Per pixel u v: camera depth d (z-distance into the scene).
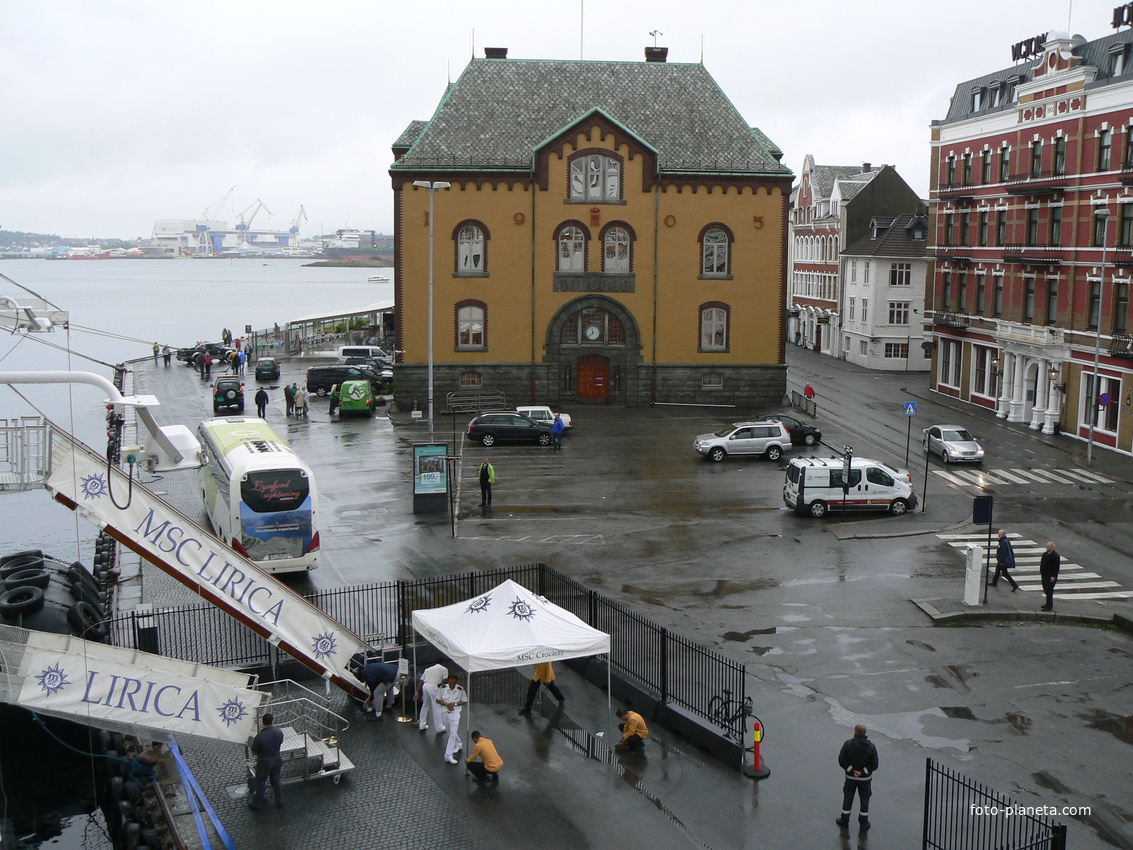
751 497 39.78
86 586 25.58
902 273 81.12
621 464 45.81
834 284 90.44
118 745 19.95
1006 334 57.19
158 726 18.25
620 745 19.61
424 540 33.69
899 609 27.45
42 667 17.47
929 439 48.16
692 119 62.06
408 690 21.86
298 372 78.88
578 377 62.09
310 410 60.91
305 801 17.80
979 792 16.09
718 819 17.06
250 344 88.81
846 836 16.48
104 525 19.62
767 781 18.30
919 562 31.73
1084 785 18.09
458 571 30.27
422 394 60.81
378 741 20.11
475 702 21.94
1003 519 37.00
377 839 16.59
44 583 23.83
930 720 20.73
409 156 59.00
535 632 19.94
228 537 29.95
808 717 20.83
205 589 20.44
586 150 59.38
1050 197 54.38
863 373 79.81
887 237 82.19
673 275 60.88
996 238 60.19
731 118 62.28
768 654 24.09
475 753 18.50
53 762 21.80
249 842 16.55
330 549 32.66
